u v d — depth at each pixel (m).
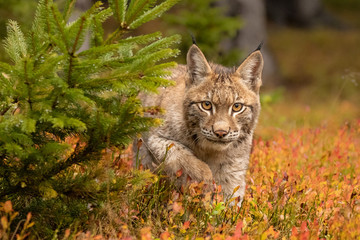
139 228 7.50
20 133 6.18
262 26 35.66
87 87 6.39
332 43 44.78
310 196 8.92
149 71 6.46
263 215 7.91
